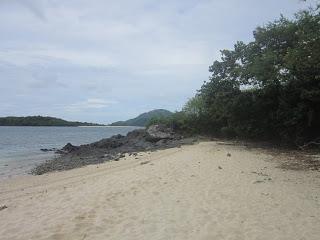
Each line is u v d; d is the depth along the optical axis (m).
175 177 14.20
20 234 8.09
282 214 9.15
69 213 9.55
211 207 9.86
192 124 38.19
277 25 26.84
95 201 10.73
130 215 9.29
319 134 25.30
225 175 14.48
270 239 7.51
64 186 14.35
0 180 19.14
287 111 25.80
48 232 8.12
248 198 10.76
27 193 13.62
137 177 14.47
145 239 7.65
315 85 24.41
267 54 25.33
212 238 7.61
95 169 20.00
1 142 55.19
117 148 33.69
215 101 30.72
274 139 28.58
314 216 8.96
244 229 8.11
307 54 19.66
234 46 29.86
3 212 10.16
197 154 21.67
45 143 54.50
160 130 37.84
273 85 26.06
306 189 11.94
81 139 67.31
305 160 18.77
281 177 14.06
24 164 27.25
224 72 30.64
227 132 32.91
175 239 7.62
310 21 20.39
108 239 7.67
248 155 21.05
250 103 27.97
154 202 10.51
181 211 9.55
